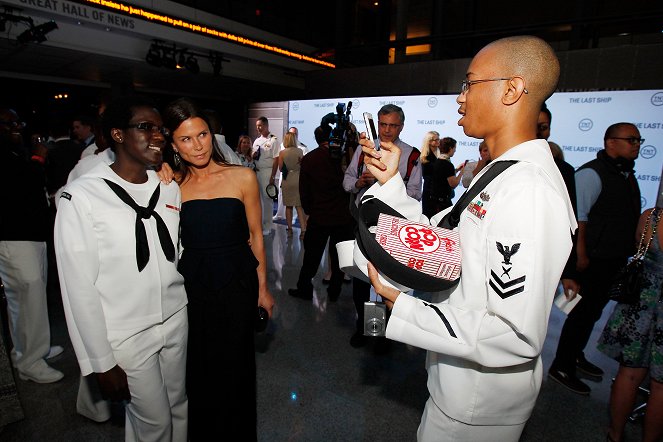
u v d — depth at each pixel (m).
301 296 3.40
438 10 8.38
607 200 2.13
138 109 1.24
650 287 1.61
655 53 4.48
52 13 6.21
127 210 1.26
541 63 0.82
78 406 1.91
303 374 2.34
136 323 1.27
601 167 2.15
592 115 4.66
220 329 1.53
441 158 4.03
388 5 12.13
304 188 3.07
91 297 1.17
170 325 1.40
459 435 0.90
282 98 12.65
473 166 3.99
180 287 1.44
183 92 11.48
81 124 3.28
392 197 1.06
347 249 1.07
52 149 3.15
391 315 0.84
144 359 1.30
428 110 5.79
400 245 0.83
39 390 2.15
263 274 1.78
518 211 0.74
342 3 8.10
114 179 1.27
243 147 5.83
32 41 5.97
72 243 1.15
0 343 1.80
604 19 5.66
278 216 6.81
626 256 2.18
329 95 7.13
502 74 0.84
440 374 0.93
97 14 6.77
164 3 7.88
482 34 6.42
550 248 0.73
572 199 1.98
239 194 1.61
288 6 10.63
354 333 2.84
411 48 12.70
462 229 0.88
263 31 9.95
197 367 1.57
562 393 2.22
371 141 1.06
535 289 0.71
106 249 1.22
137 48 7.57
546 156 0.82
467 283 0.83
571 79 4.97
